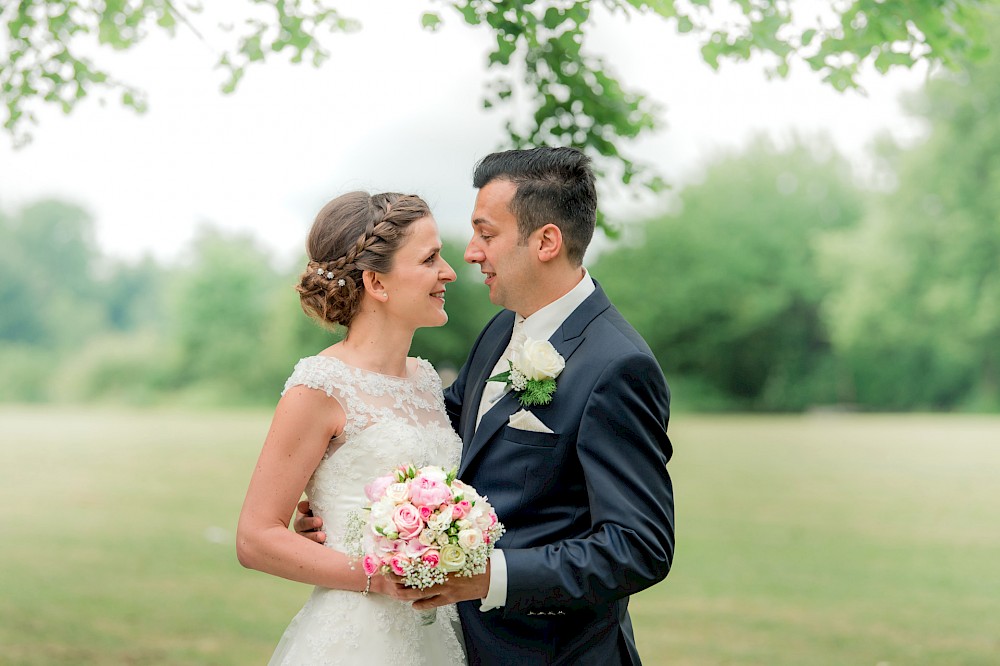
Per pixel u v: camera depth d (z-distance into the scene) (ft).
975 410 120.26
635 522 7.09
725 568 30.07
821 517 40.22
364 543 7.25
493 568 6.89
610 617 7.83
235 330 163.73
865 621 23.32
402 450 7.77
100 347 166.71
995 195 114.73
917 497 46.19
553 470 7.58
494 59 12.40
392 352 8.29
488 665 7.92
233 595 26.30
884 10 11.35
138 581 27.99
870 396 129.80
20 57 13.38
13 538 35.29
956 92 115.65
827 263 137.28
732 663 19.48
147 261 203.72
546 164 7.92
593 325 7.93
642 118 13.48
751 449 71.46
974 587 27.53
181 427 98.89
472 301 135.03
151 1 12.82
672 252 146.10
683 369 144.25
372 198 8.27
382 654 7.54
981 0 11.89
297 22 12.49
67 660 19.42
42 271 195.21
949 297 118.83
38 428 97.09
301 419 7.56
